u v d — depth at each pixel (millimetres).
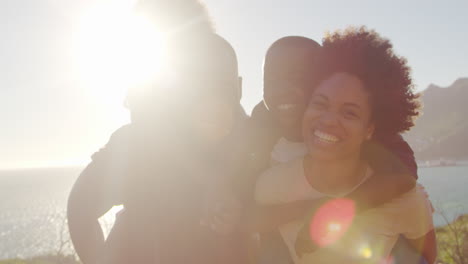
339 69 1894
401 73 1914
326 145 1867
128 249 2125
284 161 2217
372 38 1931
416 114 2018
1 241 98562
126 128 2213
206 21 2273
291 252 2057
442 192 99375
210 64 2133
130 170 2148
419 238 1995
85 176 2191
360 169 2012
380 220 1920
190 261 2111
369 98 1857
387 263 1931
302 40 2307
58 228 112875
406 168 1934
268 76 2312
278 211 2037
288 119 2242
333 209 1924
